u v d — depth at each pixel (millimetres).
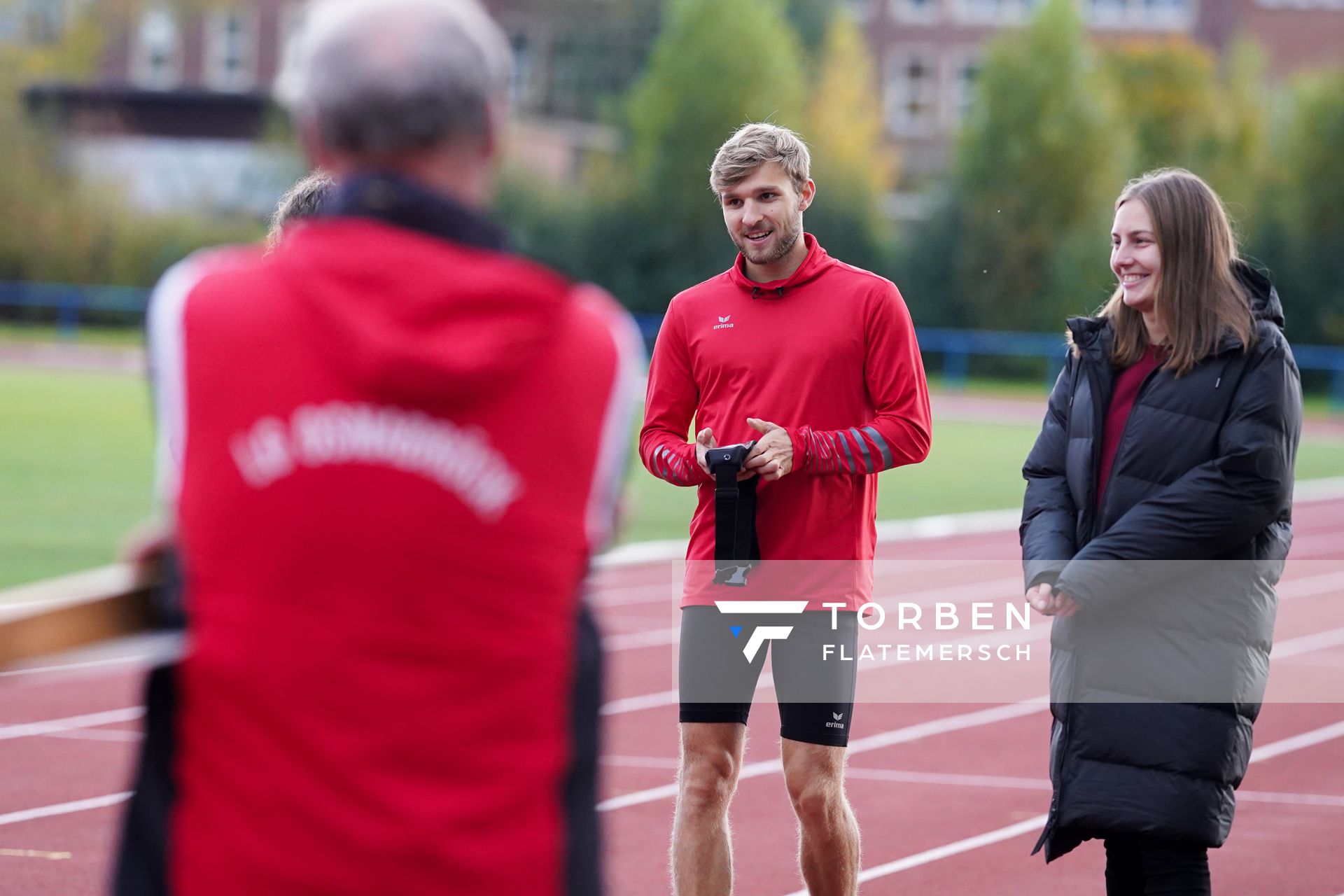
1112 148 66125
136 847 3176
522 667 3191
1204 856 6586
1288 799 11602
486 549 3141
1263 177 68188
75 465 30422
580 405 3236
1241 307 6547
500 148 3373
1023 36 67000
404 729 3092
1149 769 6426
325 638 3078
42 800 10984
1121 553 6387
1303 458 42531
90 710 13734
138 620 3164
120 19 94000
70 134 72500
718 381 7809
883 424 7441
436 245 3174
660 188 70688
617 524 3447
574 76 98438
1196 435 6496
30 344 63688
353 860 3064
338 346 3078
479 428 3141
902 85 95625
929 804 11461
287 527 3078
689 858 7422
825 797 7434
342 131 3234
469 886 3111
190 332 3152
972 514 28828
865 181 70938
